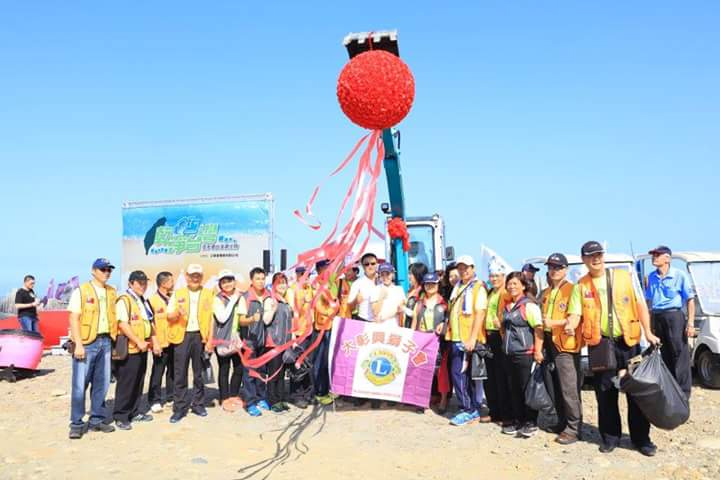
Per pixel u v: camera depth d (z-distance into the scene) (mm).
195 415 7707
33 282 12797
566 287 6160
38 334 11383
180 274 16297
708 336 9148
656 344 5703
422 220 12047
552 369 6379
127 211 16750
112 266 6855
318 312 8219
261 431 6926
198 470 5473
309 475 5340
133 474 5371
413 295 8602
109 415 7070
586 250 5898
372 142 5711
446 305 7887
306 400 8414
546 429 6742
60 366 12875
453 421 7078
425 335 7781
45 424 7465
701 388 9273
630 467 5379
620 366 5816
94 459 5871
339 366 7906
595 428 6816
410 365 7773
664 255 8023
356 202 5762
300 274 8180
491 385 7078
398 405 8156
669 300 7941
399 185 8570
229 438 6617
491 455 5906
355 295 8070
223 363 8148
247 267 15992
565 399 6203
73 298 6680
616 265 10422
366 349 7887
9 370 11203
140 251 16578
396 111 5035
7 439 6734
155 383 7953
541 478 5195
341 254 5758
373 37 6207
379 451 6090
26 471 5508
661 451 5832
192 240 16281
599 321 5797
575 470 5340
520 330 6387
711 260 10031
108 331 6820
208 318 7758
